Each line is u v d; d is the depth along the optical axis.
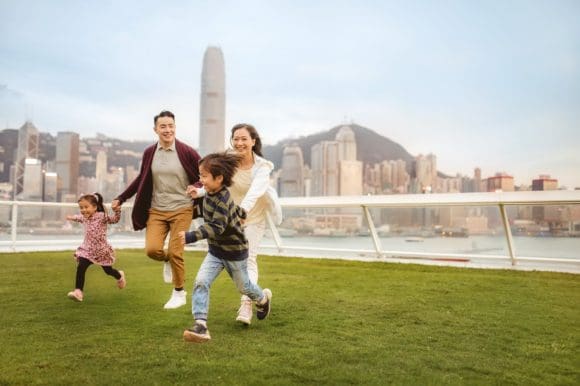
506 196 7.91
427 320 3.99
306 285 5.89
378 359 2.91
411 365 2.81
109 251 4.95
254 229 4.07
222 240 3.37
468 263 8.23
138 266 7.80
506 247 8.10
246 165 4.10
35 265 7.66
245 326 3.74
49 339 3.28
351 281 6.25
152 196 4.65
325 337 3.42
